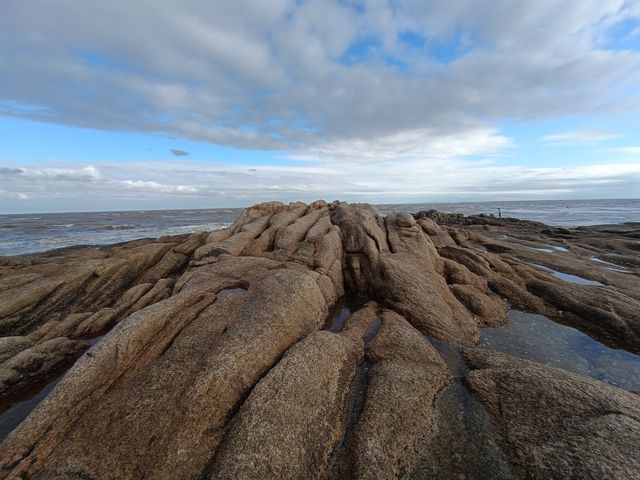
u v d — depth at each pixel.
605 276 29.44
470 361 15.76
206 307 17.62
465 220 85.06
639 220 107.00
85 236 73.75
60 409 10.96
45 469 9.50
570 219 115.56
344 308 22.95
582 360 17.30
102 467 9.51
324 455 10.35
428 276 24.03
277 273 21.00
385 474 9.63
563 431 10.67
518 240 49.81
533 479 9.54
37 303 21.59
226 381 12.05
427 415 11.84
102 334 19.34
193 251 31.88
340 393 13.03
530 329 20.69
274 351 14.30
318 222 33.19
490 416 11.88
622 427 10.39
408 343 16.31
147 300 22.03
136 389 11.98
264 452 9.75
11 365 14.91
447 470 9.91
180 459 9.75
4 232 80.56
